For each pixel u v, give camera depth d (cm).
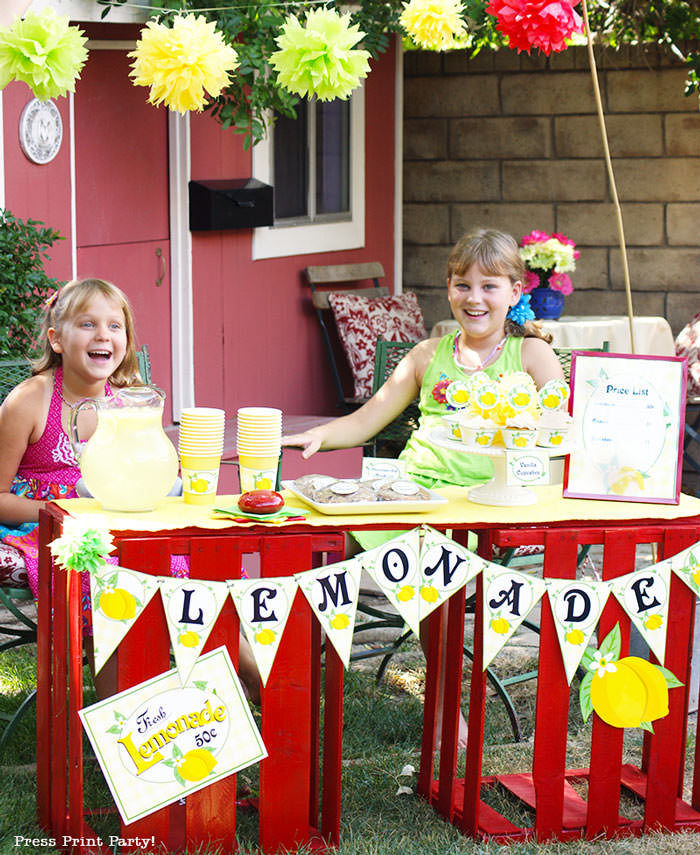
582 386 299
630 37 693
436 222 766
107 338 328
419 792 316
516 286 367
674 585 292
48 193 520
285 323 698
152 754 264
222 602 264
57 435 335
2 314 440
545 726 288
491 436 284
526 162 732
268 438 285
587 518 283
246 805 303
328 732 286
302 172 703
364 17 582
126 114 582
